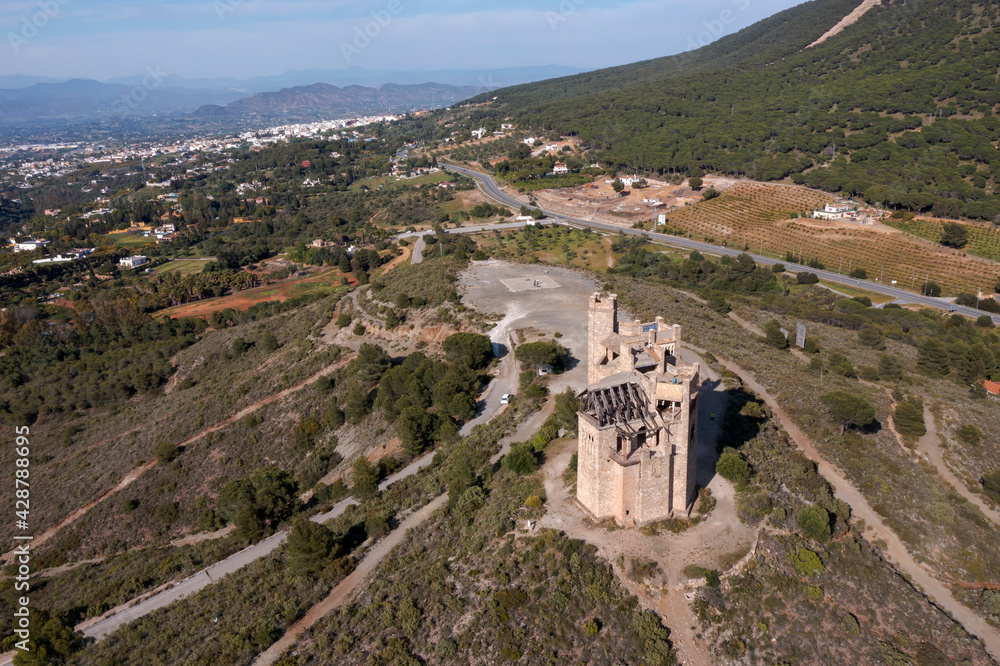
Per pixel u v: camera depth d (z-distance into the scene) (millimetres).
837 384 91688
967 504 65062
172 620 62469
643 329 65062
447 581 53188
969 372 101000
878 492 66375
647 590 47719
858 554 53312
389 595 54531
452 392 90812
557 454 68062
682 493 54031
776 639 45438
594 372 66062
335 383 109188
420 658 46375
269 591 63344
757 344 110562
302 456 95500
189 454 97875
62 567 81125
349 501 81375
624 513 53188
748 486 58625
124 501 89000
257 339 149000
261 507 79062
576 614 46531
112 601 68438
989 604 52594
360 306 144500
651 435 52750
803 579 49531
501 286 144000
